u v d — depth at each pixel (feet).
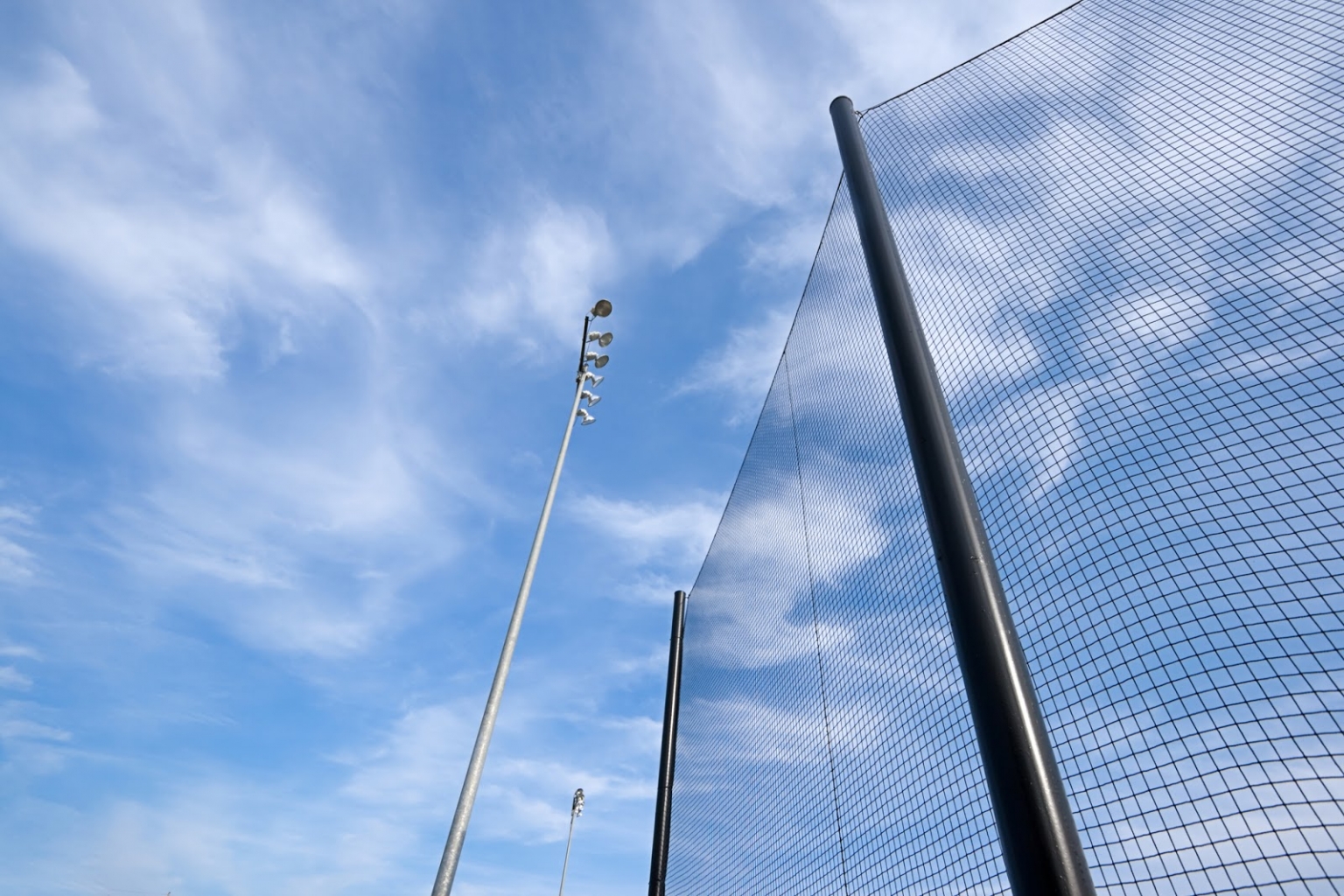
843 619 13.80
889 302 9.40
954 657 9.55
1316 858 5.69
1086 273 11.90
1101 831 7.16
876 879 10.27
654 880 19.61
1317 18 12.05
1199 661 7.29
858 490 14.34
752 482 23.29
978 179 15.39
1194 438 9.00
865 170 11.94
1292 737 6.39
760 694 17.74
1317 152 10.73
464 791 17.08
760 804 15.88
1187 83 13.65
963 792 8.66
